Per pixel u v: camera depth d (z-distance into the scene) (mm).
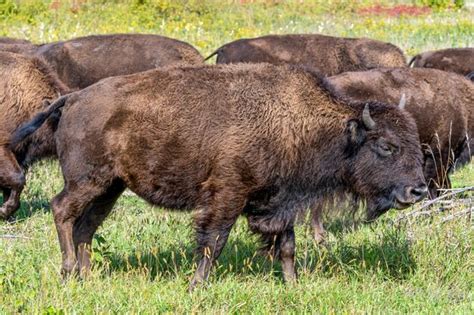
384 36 90250
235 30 92438
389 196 25625
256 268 27375
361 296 24516
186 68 25719
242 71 25625
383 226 30828
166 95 25031
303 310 23531
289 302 23984
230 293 24109
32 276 24891
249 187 24906
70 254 25344
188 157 24812
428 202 30656
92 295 23203
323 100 25750
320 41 48656
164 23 88875
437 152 34844
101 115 25016
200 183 25031
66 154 25500
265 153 24828
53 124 32719
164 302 23094
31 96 32719
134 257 27641
